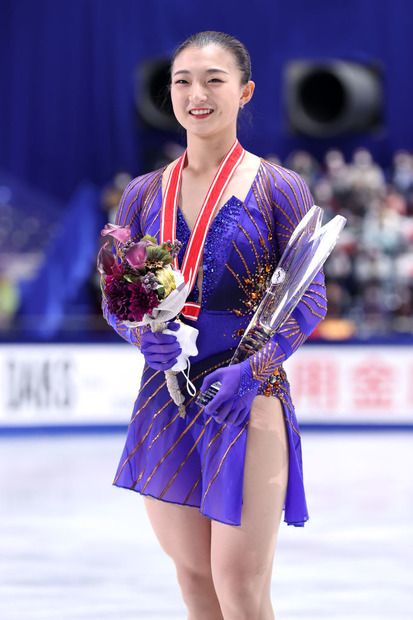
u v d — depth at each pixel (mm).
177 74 4543
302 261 4367
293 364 16906
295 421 4625
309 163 20953
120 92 22547
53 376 16531
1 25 22469
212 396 4254
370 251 19250
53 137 22672
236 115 4645
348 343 16984
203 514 4398
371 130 22406
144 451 4648
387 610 6902
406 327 17984
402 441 15805
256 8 22297
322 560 8305
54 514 10195
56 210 22734
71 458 14031
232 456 4340
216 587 4430
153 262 4297
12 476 12500
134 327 4449
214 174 4648
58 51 22531
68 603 7090
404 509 10352
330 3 22312
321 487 11594
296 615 6770
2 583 7613
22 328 17156
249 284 4523
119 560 8336
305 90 22328
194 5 22359
